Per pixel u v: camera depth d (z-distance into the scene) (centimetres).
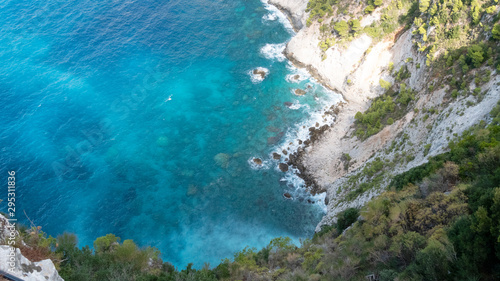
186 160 9444
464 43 7662
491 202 3753
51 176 8912
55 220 8250
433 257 3547
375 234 4703
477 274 3375
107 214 8462
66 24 12044
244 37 12188
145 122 10162
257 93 10706
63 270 4497
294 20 12406
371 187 6931
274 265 5981
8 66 10850
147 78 11012
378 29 9850
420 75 8325
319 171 8906
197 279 5162
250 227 8281
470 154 5100
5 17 12062
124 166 9294
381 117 8706
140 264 5419
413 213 4550
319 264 4884
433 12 8406
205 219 8438
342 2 10519
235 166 9294
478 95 6412
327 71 10525
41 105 10162
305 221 8281
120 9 12706
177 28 12338
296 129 9788
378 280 4088
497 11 7319
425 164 5750
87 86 10675
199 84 10962
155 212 8538
